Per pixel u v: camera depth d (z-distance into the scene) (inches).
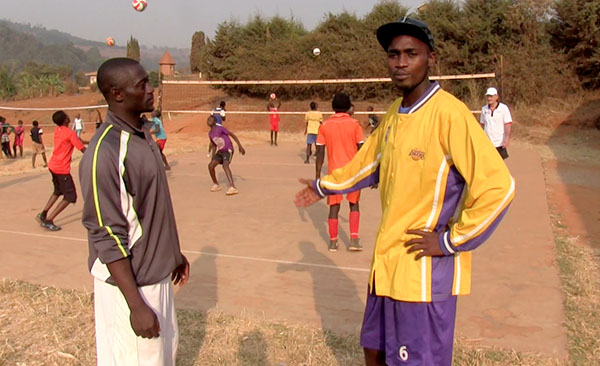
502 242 239.6
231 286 196.5
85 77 3097.9
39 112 1444.4
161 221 105.8
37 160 692.1
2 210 334.0
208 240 257.6
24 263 225.8
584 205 315.6
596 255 220.8
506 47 882.1
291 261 224.7
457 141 90.5
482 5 911.7
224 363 142.6
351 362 141.1
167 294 109.3
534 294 180.4
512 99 837.8
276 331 159.3
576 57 839.7
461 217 91.5
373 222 286.4
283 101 1040.8
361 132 233.6
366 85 971.3
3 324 166.7
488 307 171.5
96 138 98.6
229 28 1152.8
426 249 93.9
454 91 896.3
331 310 173.9
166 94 1162.6
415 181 95.7
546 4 864.9
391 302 99.8
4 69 1895.9
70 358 145.9
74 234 274.8
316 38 1051.9
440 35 933.2
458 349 144.5
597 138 672.4
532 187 363.9
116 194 97.1
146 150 102.6
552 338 149.7
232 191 366.3
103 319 105.4
